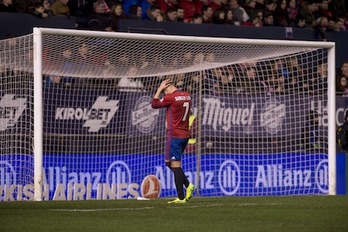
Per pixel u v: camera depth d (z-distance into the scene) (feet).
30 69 107.65
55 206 92.27
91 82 117.80
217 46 115.75
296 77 125.90
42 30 103.14
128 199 108.37
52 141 114.62
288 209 87.61
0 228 68.90
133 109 120.57
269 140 125.39
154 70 118.01
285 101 125.70
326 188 126.93
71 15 130.31
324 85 126.62
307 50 120.57
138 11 134.51
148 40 109.09
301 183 126.41
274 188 125.39
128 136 119.75
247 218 77.82
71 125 116.47
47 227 69.67
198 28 136.77
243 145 124.36
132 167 119.96
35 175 102.63
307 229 67.97
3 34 122.93
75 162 116.06
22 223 72.90
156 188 121.29
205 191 122.11
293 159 126.11
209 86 123.13
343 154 130.31
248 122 124.67
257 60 122.72
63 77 115.65
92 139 117.50
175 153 97.45
